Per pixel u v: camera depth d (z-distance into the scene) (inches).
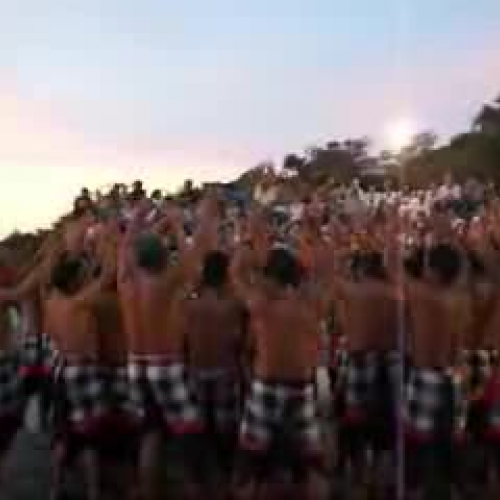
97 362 160.2
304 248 173.9
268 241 181.6
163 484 155.6
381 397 162.7
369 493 160.7
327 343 178.7
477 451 158.7
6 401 167.6
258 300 152.3
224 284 161.6
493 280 160.2
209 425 158.6
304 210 196.1
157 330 155.2
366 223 188.7
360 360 163.6
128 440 160.2
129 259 157.8
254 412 152.8
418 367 153.9
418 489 155.0
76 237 174.9
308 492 152.6
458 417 160.1
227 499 155.9
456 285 153.4
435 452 154.1
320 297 157.9
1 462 171.5
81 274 165.3
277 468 152.3
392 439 162.1
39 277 172.4
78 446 160.4
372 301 162.6
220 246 175.6
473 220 193.8
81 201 201.5
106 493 159.5
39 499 165.9
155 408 155.9
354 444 164.1
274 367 151.8
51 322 162.4
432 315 152.5
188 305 160.4
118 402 160.7
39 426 205.3
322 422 166.7
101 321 160.7
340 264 174.2
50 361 189.6
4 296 168.6
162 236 174.4
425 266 156.0
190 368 159.5
